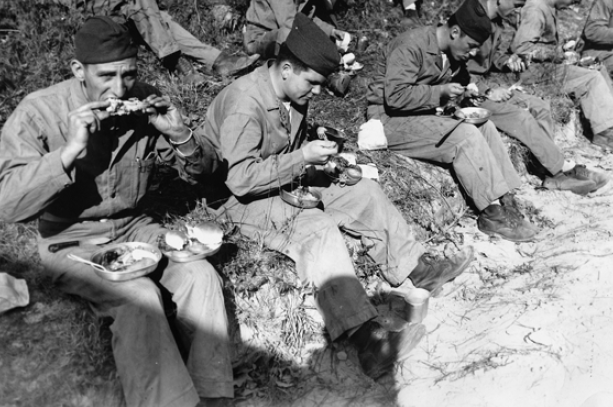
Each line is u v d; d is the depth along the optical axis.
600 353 3.52
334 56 3.40
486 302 3.96
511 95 5.38
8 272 3.25
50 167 2.73
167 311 3.12
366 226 3.88
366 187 3.85
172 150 3.29
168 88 4.93
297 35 3.39
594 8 7.29
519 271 4.26
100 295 2.88
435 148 4.67
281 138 3.61
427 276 3.93
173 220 3.72
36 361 2.90
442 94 4.64
